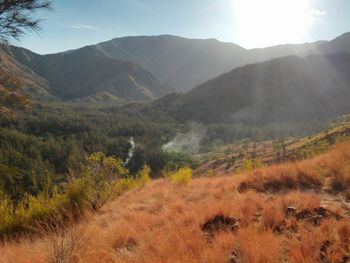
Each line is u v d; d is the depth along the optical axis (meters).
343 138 11.63
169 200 8.00
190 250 3.93
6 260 5.09
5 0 5.99
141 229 5.75
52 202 8.62
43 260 4.36
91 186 9.45
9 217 7.94
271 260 3.47
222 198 6.83
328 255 3.46
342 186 6.46
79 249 4.45
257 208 5.61
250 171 9.63
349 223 4.14
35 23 6.27
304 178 7.30
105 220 7.37
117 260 4.13
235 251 3.88
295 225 4.58
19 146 79.25
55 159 86.38
